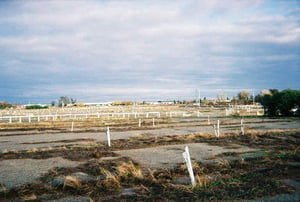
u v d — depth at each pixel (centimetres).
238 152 1239
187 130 2397
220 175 836
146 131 2353
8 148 1520
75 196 682
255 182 745
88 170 935
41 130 2584
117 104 15875
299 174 828
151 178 820
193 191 683
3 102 13275
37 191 729
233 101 10831
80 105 14388
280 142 1524
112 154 1236
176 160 1096
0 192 714
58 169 956
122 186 759
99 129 2586
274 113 4456
